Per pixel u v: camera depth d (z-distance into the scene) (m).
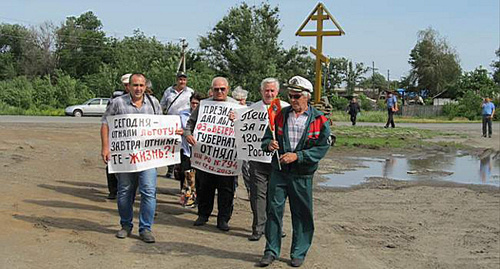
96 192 9.65
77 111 41.81
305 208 6.04
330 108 14.62
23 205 8.06
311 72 75.44
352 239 7.59
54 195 9.05
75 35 90.38
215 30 69.38
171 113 9.88
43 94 51.56
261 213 7.17
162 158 6.77
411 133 26.14
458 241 7.68
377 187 11.88
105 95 59.00
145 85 6.84
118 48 70.19
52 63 88.88
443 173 14.16
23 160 12.69
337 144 20.39
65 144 16.69
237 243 7.00
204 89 50.81
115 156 6.61
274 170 6.05
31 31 90.62
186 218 8.24
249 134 7.08
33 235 6.57
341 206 9.84
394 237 7.79
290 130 5.95
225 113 7.58
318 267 6.16
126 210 6.79
